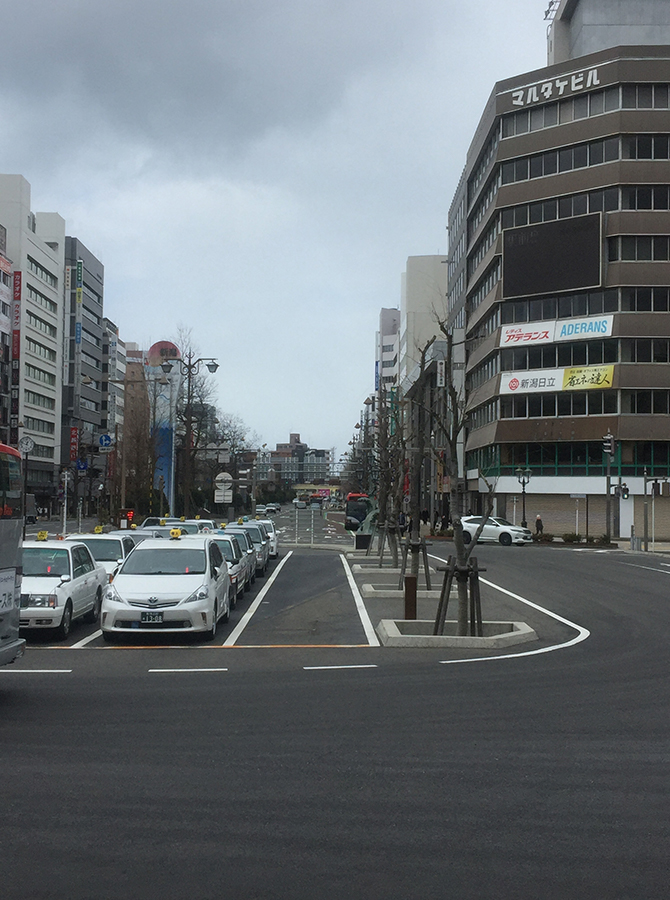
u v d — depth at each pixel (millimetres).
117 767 7035
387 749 7711
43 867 4953
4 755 7379
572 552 42281
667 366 54625
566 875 4926
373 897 4594
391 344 132500
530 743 8023
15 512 10086
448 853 5242
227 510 78125
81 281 105000
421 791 6488
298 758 7355
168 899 4539
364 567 29000
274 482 178250
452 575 14797
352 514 74750
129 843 5344
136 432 57500
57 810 5957
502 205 59781
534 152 58594
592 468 56312
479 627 14625
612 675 11742
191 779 6723
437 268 98062
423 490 75312
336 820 5816
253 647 14023
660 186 55406
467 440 70375
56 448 98000
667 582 26734
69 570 15500
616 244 55531
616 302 55312
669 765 7324
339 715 9047
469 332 71625
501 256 59156
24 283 86812
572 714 9281
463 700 9922
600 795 6453
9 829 5570
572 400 56875
